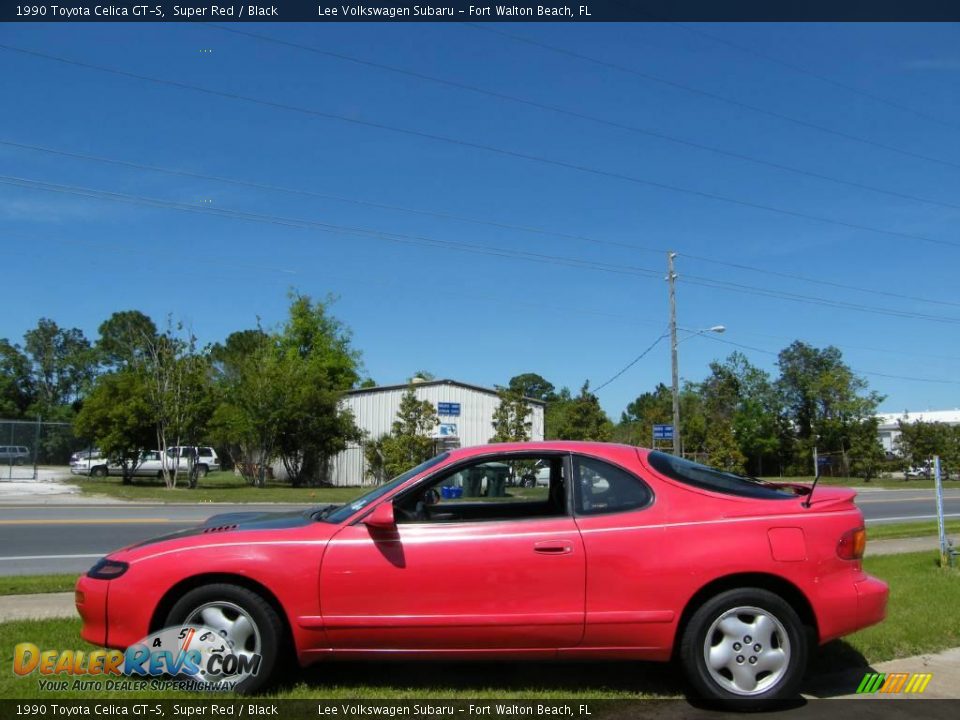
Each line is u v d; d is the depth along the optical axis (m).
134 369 37.84
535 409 38.41
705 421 45.84
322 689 4.93
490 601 4.72
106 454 32.84
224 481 38.06
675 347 32.97
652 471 5.09
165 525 16.55
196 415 32.03
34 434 34.16
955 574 9.27
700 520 4.87
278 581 4.73
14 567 10.95
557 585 4.73
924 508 24.75
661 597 4.73
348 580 4.73
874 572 9.45
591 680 5.25
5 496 25.52
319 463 36.88
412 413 32.25
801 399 57.56
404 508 5.10
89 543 13.60
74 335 91.88
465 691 4.96
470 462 5.23
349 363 49.94
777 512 4.93
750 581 4.85
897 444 56.34
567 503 4.97
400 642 4.74
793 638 4.76
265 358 35.25
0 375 81.81
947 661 5.80
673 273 33.22
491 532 4.82
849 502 5.11
